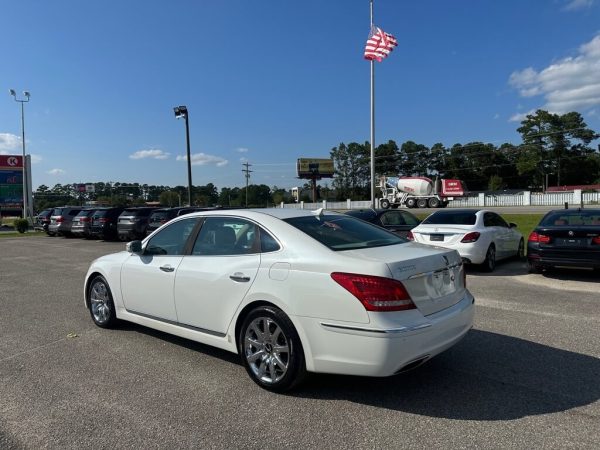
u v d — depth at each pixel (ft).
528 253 32.01
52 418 12.10
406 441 10.69
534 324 19.95
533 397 12.87
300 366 12.97
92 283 21.07
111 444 10.80
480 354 16.31
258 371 13.89
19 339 19.16
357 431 11.18
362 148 365.81
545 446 10.36
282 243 14.07
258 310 13.70
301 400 12.95
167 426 11.59
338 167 372.79
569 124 270.26
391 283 12.09
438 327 12.67
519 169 283.59
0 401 13.16
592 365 15.15
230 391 13.64
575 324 19.89
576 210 33.35
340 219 16.33
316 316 12.60
